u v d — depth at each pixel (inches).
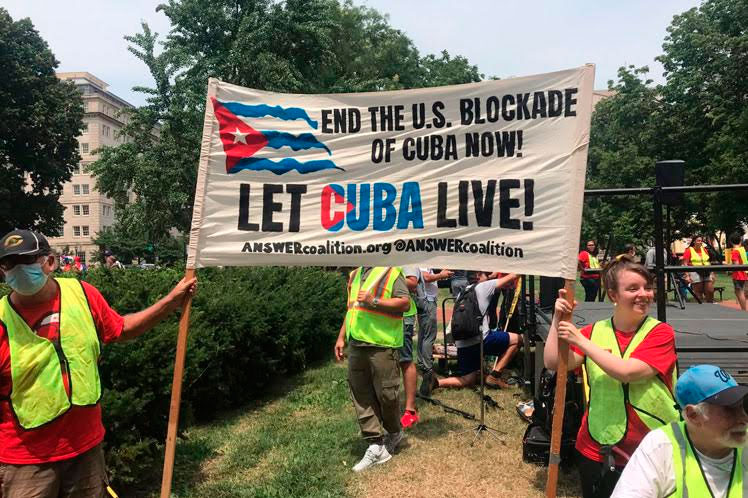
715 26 1148.5
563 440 171.6
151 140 745.0
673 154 1221.1
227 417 236.8
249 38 799.1
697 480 75.2
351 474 172.4
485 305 263.6
